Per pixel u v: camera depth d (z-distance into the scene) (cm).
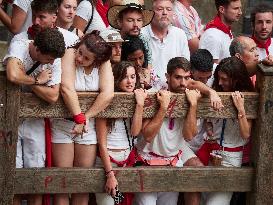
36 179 1306
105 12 1681
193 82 1349
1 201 1298
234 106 1339
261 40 1783
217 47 1742
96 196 1366
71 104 1272
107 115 1305
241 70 1376
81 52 1274
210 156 1421
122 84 1325
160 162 1376
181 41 1652
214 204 1395
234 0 1738
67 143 1324
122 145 1348
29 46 1265
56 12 1362
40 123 1323
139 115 1302
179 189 1356
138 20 1537
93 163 1345
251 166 1380
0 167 1288
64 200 1345
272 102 1336
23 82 1239
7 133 1275
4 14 1695
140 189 1341
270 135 1348
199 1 2355
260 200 1370
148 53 1495
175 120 1355
